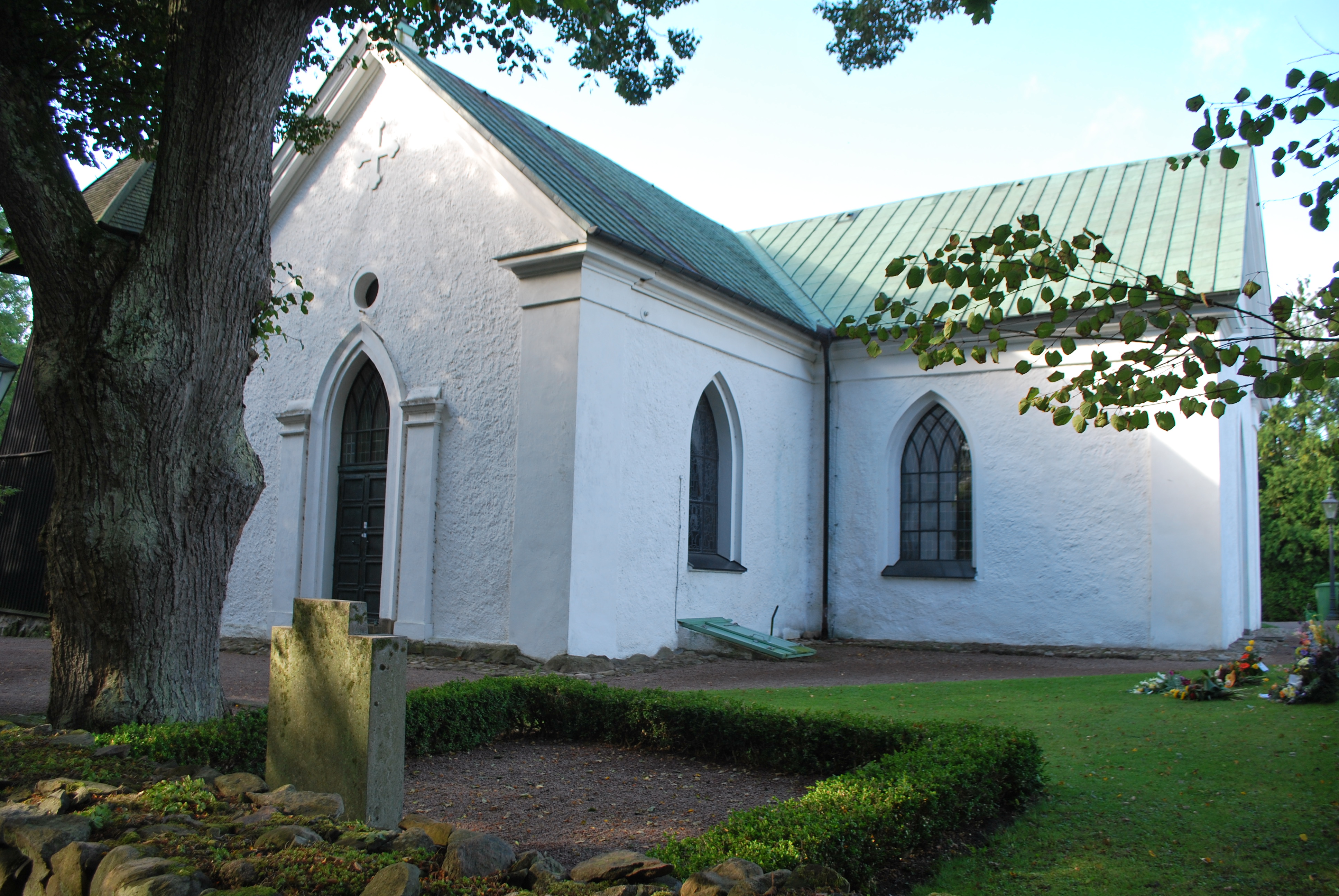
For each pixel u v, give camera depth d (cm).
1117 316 1555
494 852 382
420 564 1356
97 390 658
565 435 1246
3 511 1877
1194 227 1697
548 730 841
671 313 1445
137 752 557
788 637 1731
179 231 685
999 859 495
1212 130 475
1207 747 716
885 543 1772
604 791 645
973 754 562
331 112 1573
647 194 1947
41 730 613
